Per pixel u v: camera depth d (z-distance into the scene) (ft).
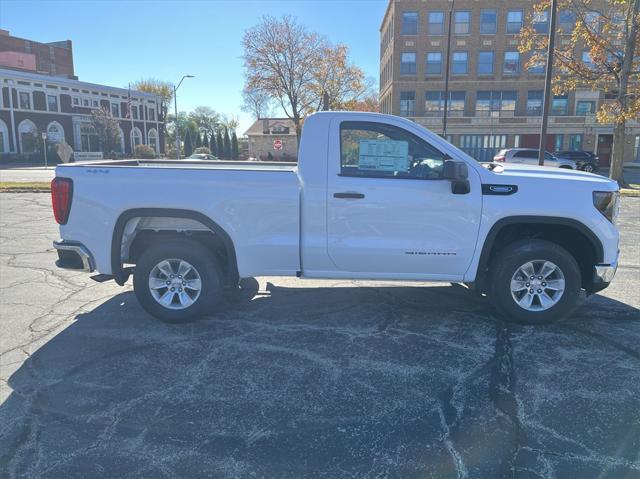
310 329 16.02
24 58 208.23
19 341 15.15
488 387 12.25
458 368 13.26
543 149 55.83
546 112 55.21
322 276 16.08
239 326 16.31
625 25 70.28
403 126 15.55
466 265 15.72
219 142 213.46
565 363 13.53
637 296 19.42
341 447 9.93
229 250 15.84
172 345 14.82
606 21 71.87
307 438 10.23
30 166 146.30
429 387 12.26
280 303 18.65
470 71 145.38
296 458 9.61
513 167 17.60
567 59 76.13
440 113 148.46
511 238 16.61
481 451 9.78
